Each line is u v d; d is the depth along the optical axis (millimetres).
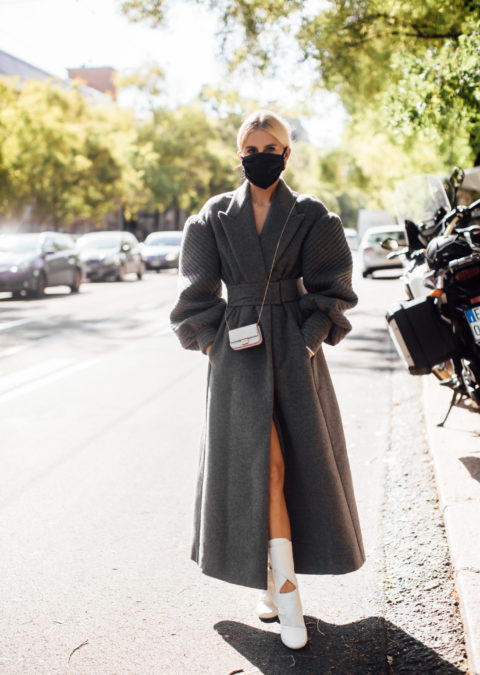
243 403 2773
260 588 2713
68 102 38156
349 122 22781
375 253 23625
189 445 5574
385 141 24938
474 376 4523
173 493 4547
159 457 5281
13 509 4328
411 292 5980
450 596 3102
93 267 25250
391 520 3955
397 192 5902
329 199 100250
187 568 3527
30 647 2828
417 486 4430
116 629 2955
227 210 2869
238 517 2773
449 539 3416
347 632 2879
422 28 12359
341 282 2820
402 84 9734
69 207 35500
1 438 5871
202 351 2934
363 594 3188
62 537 3910
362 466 4910
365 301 16438
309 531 2789
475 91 8883
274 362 2779
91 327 12953
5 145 31234
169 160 56188
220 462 2820
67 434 5953
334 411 2928
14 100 32094
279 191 2840
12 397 7410
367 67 14438
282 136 2820
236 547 2773
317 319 2807
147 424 6219
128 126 44188
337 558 2770
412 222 5809
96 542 3840
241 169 2939
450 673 2551
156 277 29375
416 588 3193
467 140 11172
